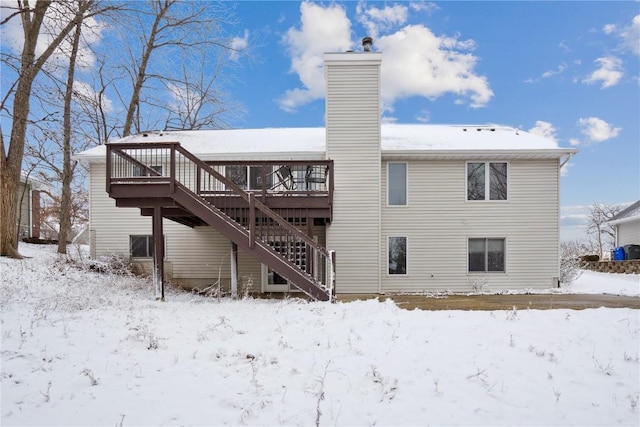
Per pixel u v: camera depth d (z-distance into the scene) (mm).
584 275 17188
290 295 11688
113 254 13172
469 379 4191
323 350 5008
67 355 4727
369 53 12266
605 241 38719
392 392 3895
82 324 6051
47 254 14062
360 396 3830
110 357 4719
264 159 12844
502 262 12992
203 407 3553
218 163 10250
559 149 12492
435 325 5980
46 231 31078
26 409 3461
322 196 10430
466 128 16141
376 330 5750
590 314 6574
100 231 13367
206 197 9789
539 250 12867
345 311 7020
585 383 4156
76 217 27812
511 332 5621
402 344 5160
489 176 13055
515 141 13641
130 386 3953
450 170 13039
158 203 9250
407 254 12906
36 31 12578
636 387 4098
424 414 3514
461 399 3785
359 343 5219
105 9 12797
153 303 8352
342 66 12367
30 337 5309
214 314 7105
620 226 22969
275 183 12547
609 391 4008
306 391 3902
